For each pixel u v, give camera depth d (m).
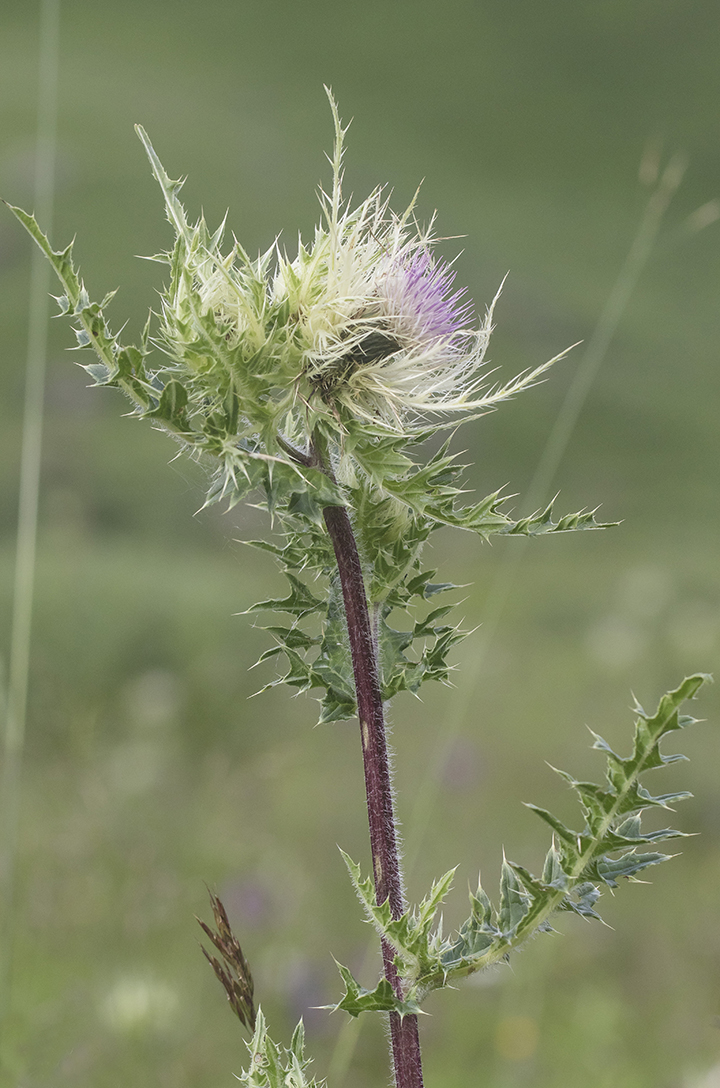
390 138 84.81
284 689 18.38
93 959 8.66
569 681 20.58
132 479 33.53
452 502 3.69
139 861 9.48
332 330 3.86
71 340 39.09
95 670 18.80
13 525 29.47
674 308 62.03
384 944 3.60
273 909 10.38
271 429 3.69
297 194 55.81
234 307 3.81
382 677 3.89
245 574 28.53
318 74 95.50
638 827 3.48
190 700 17.66
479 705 19.22
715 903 11.67
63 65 74.25
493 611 8.55
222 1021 8.91
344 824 13.37
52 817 10.07
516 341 49.31
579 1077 8.80
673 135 92.25
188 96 73.81
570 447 43.81
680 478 42.72
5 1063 6.87
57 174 50.28
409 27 107.94
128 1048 7.65
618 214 77.12
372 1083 8.84
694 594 27.59
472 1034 9.41
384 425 3.79
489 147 88.62
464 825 13.97
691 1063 8.43
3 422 35.62
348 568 3.79
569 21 111.62
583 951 10.77
